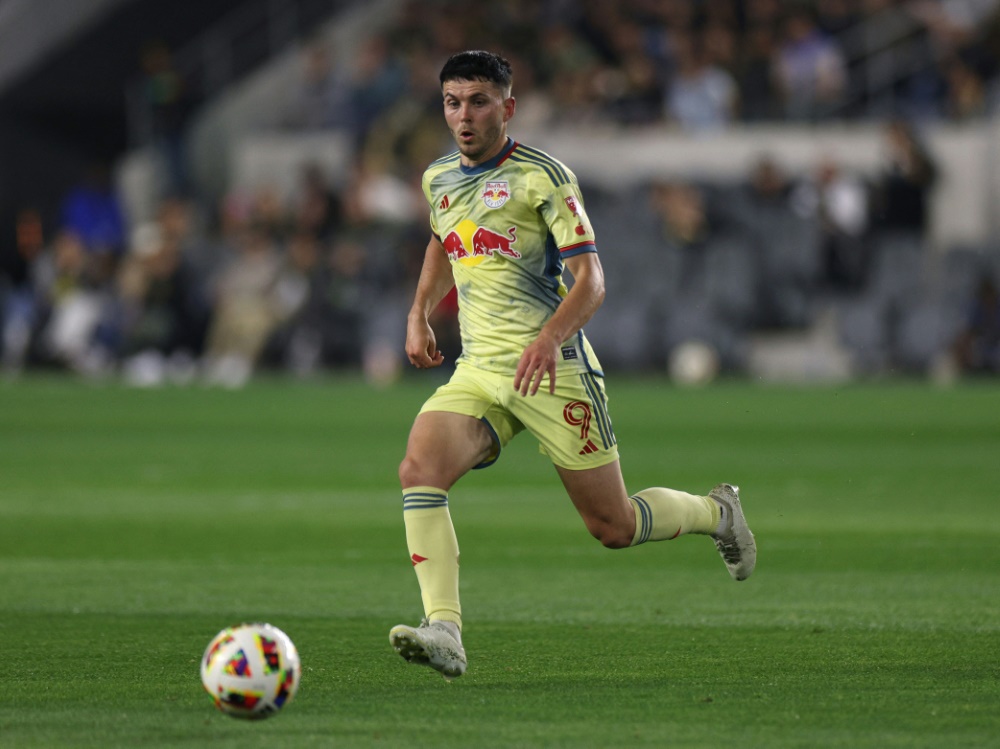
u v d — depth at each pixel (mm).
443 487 18141
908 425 56406
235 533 31453
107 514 34562
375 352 82125
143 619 21859
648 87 92312
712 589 24500
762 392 71312
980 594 23859
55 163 107750
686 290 80375
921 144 81875
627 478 40875
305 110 99438
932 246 80000
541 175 18188
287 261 85688
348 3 106625
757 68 91812
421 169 89938
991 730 15070
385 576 25969
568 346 18562
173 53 106125
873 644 19828
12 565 27219
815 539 29984
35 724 15336
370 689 17141
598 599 23609
